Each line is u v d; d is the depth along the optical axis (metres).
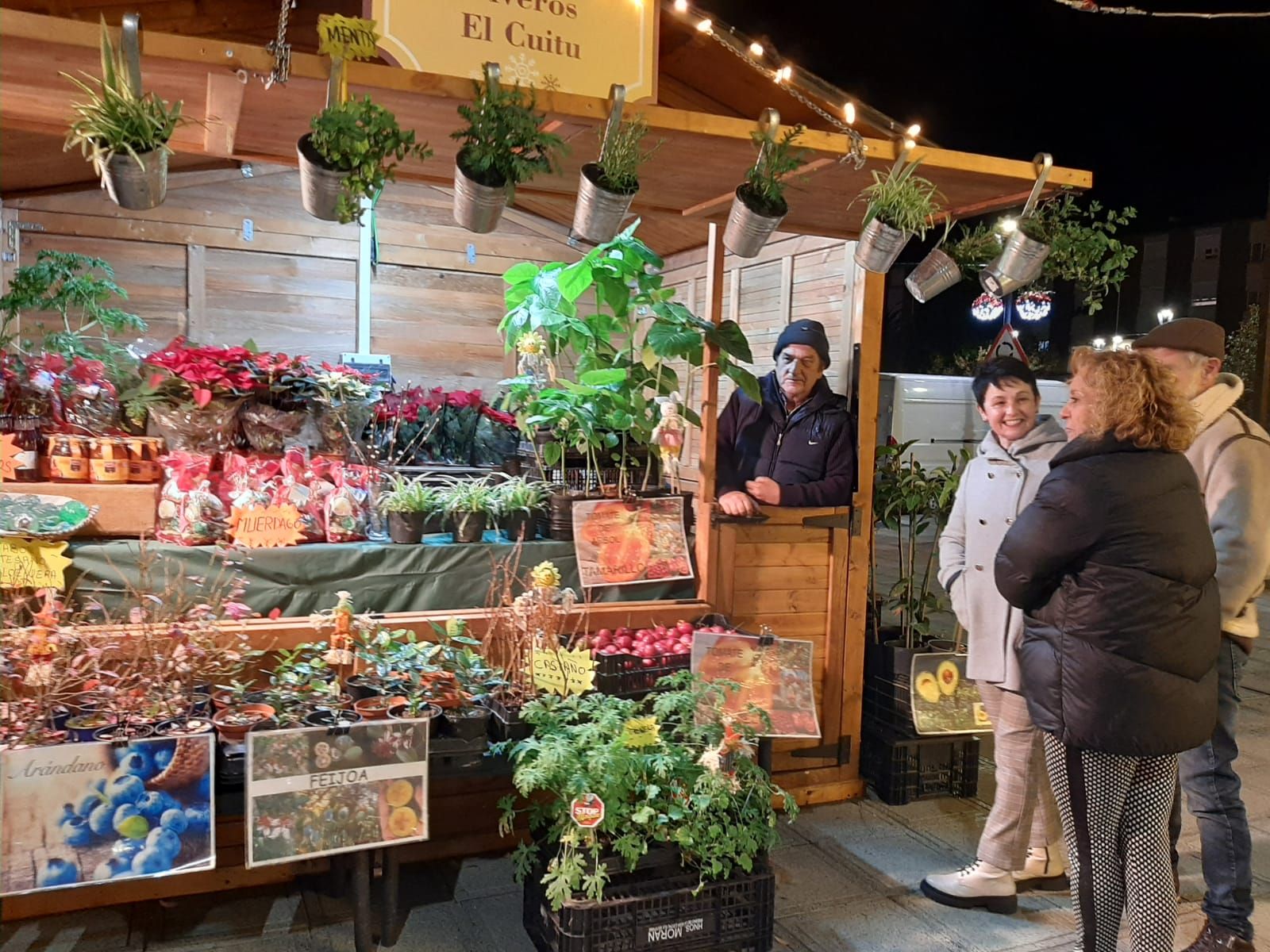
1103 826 2.25
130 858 2.13
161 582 2.77
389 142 2.27
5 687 2.32
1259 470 2.57
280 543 2.91
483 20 2.66
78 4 3.00
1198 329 2.66
